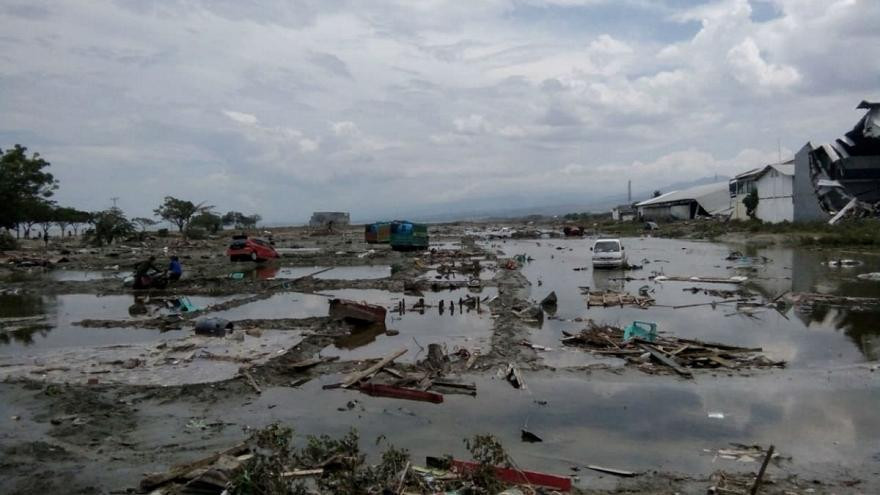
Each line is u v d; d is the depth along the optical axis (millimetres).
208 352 14250
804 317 17656
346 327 17031
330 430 9438
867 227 41406
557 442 8875
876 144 52688
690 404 10445
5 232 53250
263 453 8016
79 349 14930
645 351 13602
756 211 59469
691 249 43250
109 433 9312
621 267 31328
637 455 8383
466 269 32312
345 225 117000
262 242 39594
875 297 20250
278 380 12094
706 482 7477
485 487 6969
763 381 11656
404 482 7020
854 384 11305
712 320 17641
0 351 15141
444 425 9625
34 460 8219
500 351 13922
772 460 8086
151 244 59312
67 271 36000
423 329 17094
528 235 69875
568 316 18578
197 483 7152
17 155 57344
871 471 7684
